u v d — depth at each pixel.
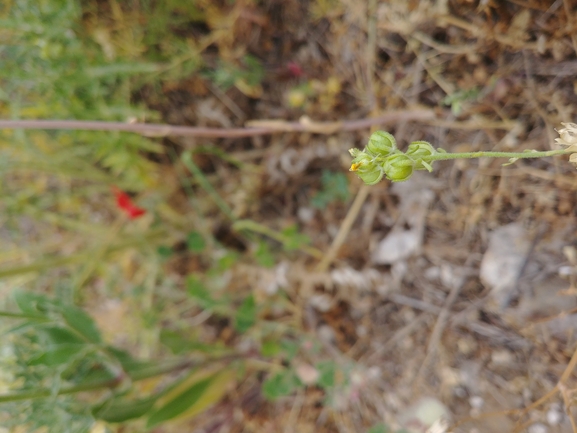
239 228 0.24
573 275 0.17
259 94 0.22
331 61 0.21
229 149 0.24
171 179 0.25
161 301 0.26
